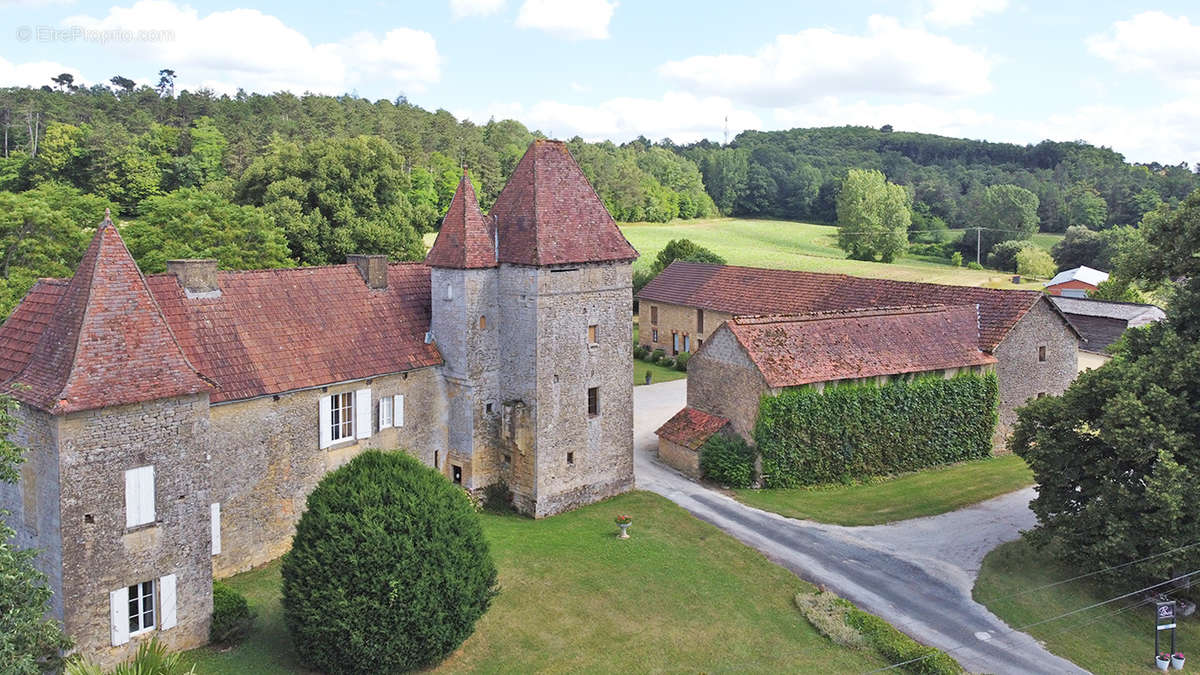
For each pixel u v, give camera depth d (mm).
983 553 31328
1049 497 28719
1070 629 26156
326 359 30109
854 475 39656
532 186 33844
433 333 34000
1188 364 26391
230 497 27312
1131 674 23906
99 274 21500
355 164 65312
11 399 18281
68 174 93000
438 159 109562
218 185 77438
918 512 35438
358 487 22219
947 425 41969
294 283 31781
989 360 42781
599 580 28266
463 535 22578
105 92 130875
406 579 21188
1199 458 25703
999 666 23969
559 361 33781
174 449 21844
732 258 106062
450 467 34438
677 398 55844
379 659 21219
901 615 26719
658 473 40312
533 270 32469
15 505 21516
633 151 168000
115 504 20844
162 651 17625
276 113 128750
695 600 27312
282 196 62844
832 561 30516
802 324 40750
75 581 20266
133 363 21297
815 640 25219
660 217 139625
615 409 36219
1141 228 30391
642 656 23969
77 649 20391
